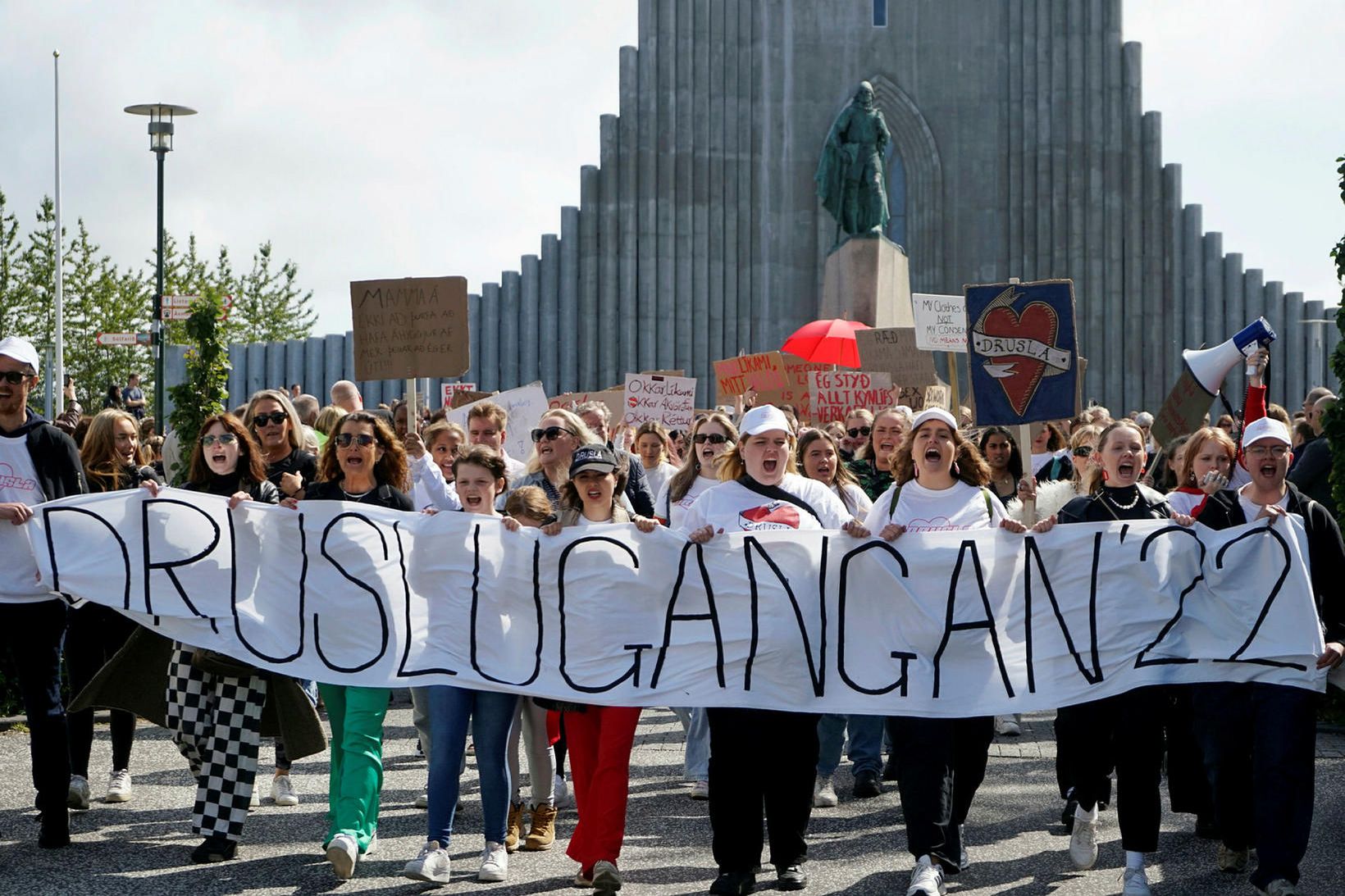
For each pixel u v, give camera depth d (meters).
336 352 33.97
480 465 6.99
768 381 18.38
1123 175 33.97
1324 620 6.40
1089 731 6.65
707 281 33.78
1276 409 10.77
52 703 6.91
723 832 6.33
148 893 6.22
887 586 6.61
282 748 7.92
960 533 6.62
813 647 6.57
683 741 9.96
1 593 6.79
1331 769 8.62
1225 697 6.34
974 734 6.65
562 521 6.82
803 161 33.94
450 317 10.00
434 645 6.69
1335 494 9.34
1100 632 6.52
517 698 6.78
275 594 6.86
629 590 6.66
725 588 6.65
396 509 6.98
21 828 7.26
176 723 6.95
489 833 6.54
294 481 7.62
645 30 33.66
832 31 34.00
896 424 8.68
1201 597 6.45
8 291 39.94
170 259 44.03
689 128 33.69
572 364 33.81
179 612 6.82
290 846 7.04
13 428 7.04
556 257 34.00
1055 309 7.77
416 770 8.95
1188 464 6.94
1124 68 33.91
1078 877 6.58
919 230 34.25
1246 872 6.59
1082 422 11.80
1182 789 7.14
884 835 7.34
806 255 33.84
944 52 34.09
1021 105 34.12
